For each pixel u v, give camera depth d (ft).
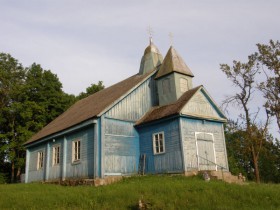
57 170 80.28
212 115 75.15
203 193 44.70
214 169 70.08
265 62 103.65
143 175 67.67
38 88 140.67
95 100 94.27
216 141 73.61
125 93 75.92
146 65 93.56
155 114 74.23
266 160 168.55
